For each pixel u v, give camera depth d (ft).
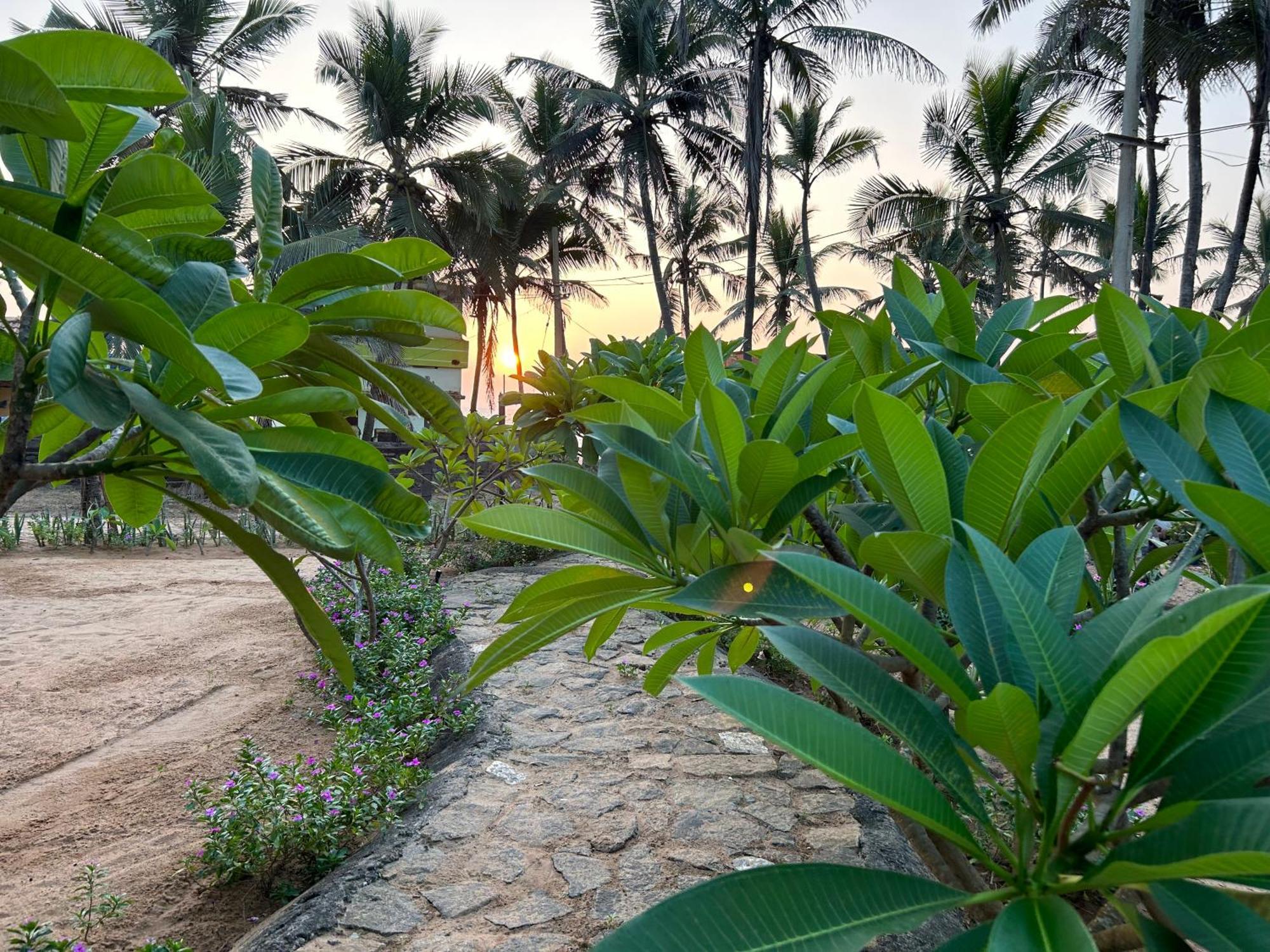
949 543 3.84
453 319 7.08
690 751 14.79
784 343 7.43
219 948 9.80
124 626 24.80
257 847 10.85
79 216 4.80
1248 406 4.03
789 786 13.38
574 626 5.44
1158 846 2.92
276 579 6.34
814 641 3.70
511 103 107.86
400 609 23.34
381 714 15.66
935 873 5.69
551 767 14.02
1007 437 3.96
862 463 7.30
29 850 11.93
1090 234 100.83
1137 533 7.69
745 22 80.79
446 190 95.25
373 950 8.98
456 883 10.36
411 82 86.84
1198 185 72.84
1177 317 6.76
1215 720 3.10
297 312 4.82
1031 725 2.97
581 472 5.88
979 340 7.55
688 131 98.02
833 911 2.95
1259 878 2.79
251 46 76.33
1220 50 65.21
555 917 9.69
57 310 5.71
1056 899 3.00
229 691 19.13
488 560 33.96
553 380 32.96
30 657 21.26
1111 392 6.10
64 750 15.58
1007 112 87.61
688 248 127.95
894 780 3.05
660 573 5.79
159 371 5.31
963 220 94.48
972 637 3.72
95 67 4.28
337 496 6.03
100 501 48.24
